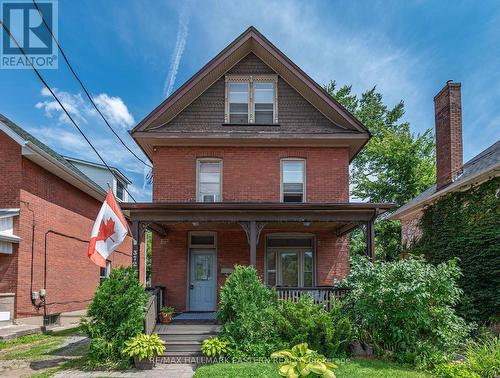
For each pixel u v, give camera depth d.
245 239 13.50
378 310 8.82
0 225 12.72
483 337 9.80
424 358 8.12
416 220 17.39
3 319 12.48
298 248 13.76
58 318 15.52
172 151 13.73
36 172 14.35
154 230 12.52
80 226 17.83
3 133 13.59
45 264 14.70
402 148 25.31
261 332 9.05
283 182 13.73
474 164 14.98
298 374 4.67
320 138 13.52
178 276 13.30
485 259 11.36
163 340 9.62
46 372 8.08
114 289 9.09
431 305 8.82
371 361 8.43
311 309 9.21
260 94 14.33
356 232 24.91
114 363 8.55
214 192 13.66
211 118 13.97
